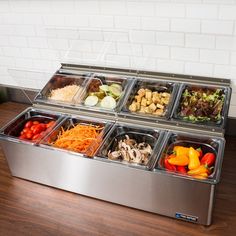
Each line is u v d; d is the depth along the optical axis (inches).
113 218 88.4
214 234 81.7
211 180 74.9
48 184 100.1
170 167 83.1
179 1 98.9
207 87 102.7
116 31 111.7
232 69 104.0
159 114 96.9
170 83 106.6
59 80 118.5
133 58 115.6
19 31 128.8
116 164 82.7
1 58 141.3
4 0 122.8
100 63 121.6
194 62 107.8
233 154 106.9
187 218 84.2
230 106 110.9
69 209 92.4
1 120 139.8
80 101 107.9
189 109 97.0
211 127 89.1
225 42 100.3
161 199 83.7
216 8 96.0
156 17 104.6
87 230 85.9
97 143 90.5
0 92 151.3
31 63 136.3
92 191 93.1
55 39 123.5
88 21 115.1
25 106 148.7
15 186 102.3
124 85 111.0
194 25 101.2
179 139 90.4
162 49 109.7
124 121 98.0
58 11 117.2
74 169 90.4
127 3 105.7
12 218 91.6
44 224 88.9
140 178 82.1
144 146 92.5
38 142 92.7
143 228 84.8
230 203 89.7
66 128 101.8
